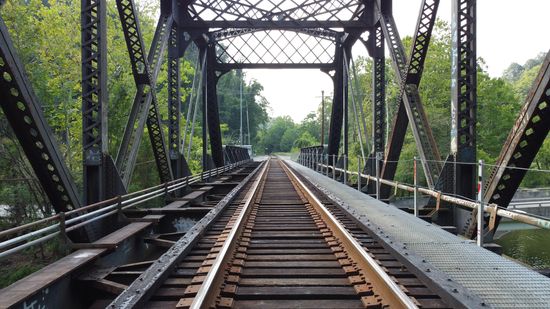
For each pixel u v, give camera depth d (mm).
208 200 15727
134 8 11344
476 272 4746
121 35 24891
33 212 21359
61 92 21469
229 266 5406
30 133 6469
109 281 5531
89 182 8367
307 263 5801
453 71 8969
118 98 24734
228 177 22828
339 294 4516
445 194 7980
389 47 14680
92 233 7641
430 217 8844
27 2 22438
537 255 19797
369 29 17578
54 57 21938
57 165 6746
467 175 8781
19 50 19641
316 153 31328
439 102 37438
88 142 8367
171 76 17250
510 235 24203
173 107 16969
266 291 4637
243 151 53438
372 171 16391
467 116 8812
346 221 8805
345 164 16250
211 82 25297
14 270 16781
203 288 3988
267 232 8227
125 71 25047
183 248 5848
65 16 21891
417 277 4844
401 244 5977
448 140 33844
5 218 20422
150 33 27250
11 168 20453
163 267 4906
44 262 17281
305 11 19016
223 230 7941
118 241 6879
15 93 6270
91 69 8383
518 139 6539
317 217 9641
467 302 3641
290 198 14117
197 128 42344
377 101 16922
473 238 7527
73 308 5484
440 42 37438
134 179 25469
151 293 4266
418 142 11586
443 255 5488
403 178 32938
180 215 10273
